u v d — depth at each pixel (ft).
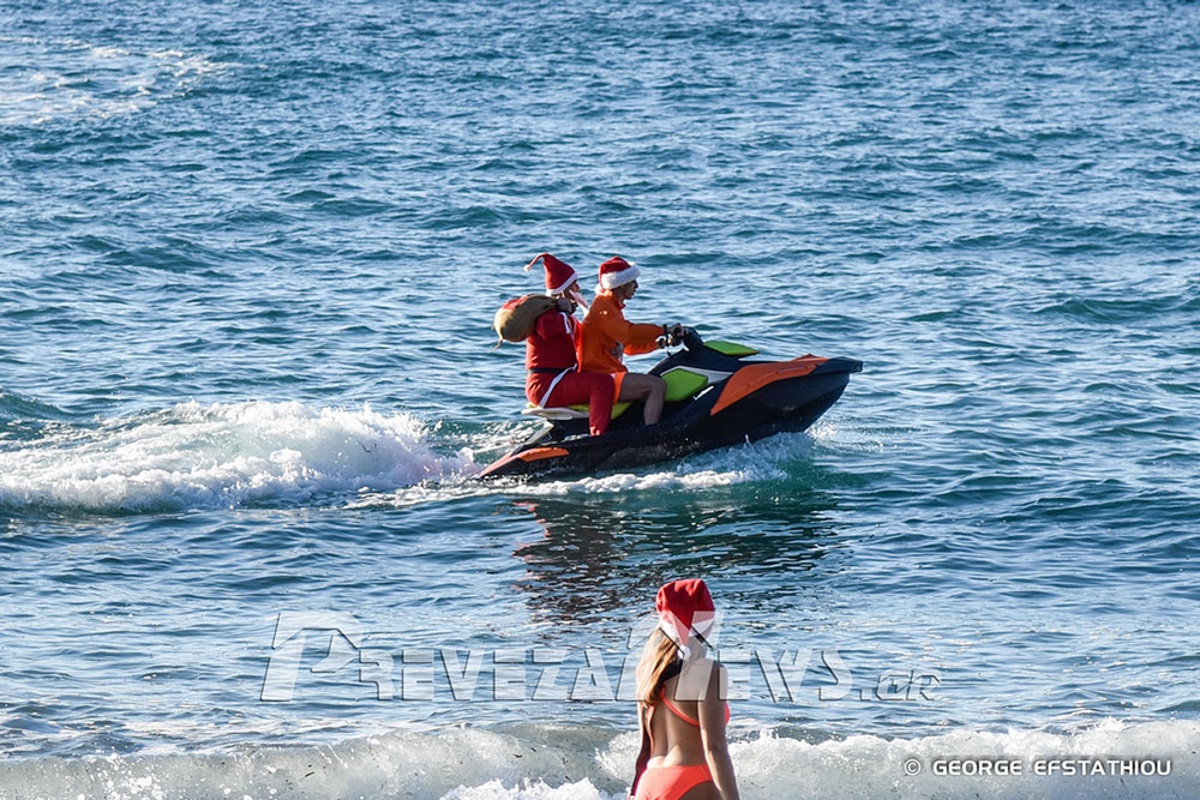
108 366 209.77
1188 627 120.98
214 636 119.65
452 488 164.96
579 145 418.31
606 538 147.64
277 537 146.00
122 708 104.47
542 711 106.42
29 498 152.66
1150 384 202.28
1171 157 402.31
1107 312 244.22
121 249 286.46
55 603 126.11
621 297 171.32
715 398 170.60
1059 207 333.01
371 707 106.42
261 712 104.83
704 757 75.25
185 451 166.40
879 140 425.28
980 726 103.96
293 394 199.41
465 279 269.44
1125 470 165.07
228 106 495.41
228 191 350.84
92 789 91.30
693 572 137.49
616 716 105.70
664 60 616.80
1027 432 181.06
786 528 149.79
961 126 451.12
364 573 136.87
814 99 509.76
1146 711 105.60
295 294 255.70
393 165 387.75
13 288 252.62
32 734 99.40
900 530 147.95
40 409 187.42
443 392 201.67
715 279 269.44
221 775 93.09
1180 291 256.52
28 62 622.95
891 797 94.12
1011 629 121.29
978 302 250.57
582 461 168.14
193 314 240.73
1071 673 112.37
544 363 170.09
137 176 371.56
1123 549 140.56
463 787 94.12
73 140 426.51
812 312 244.22
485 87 538.88
